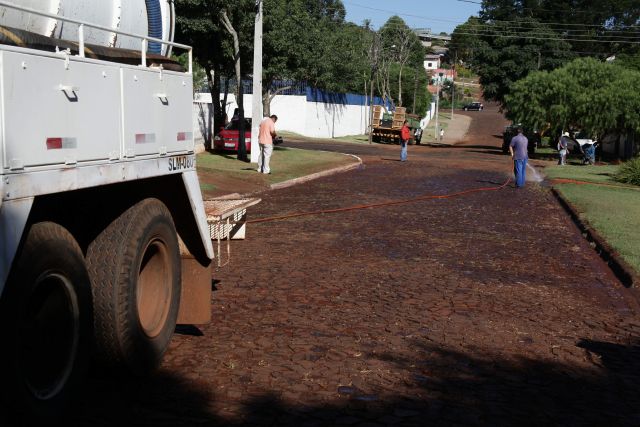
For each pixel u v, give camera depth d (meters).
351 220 14.88
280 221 14.52
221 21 28.66
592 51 60.66
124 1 5.76
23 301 3.80
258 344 6.51
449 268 10.41
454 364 6.21
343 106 67.31
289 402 5.18
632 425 5.05
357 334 6.96
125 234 5.00
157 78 5.34
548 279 10.03
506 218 16.09
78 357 4.41
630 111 41.50
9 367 3.70
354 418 4.93
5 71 3.50
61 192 4.07
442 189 22.06
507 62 57.50
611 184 25.17
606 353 6.77
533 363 6.35
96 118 4.41
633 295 9.17
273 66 32.00
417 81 79.62
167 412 4.91
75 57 4.15
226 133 30.83
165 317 5.65
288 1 32.81
